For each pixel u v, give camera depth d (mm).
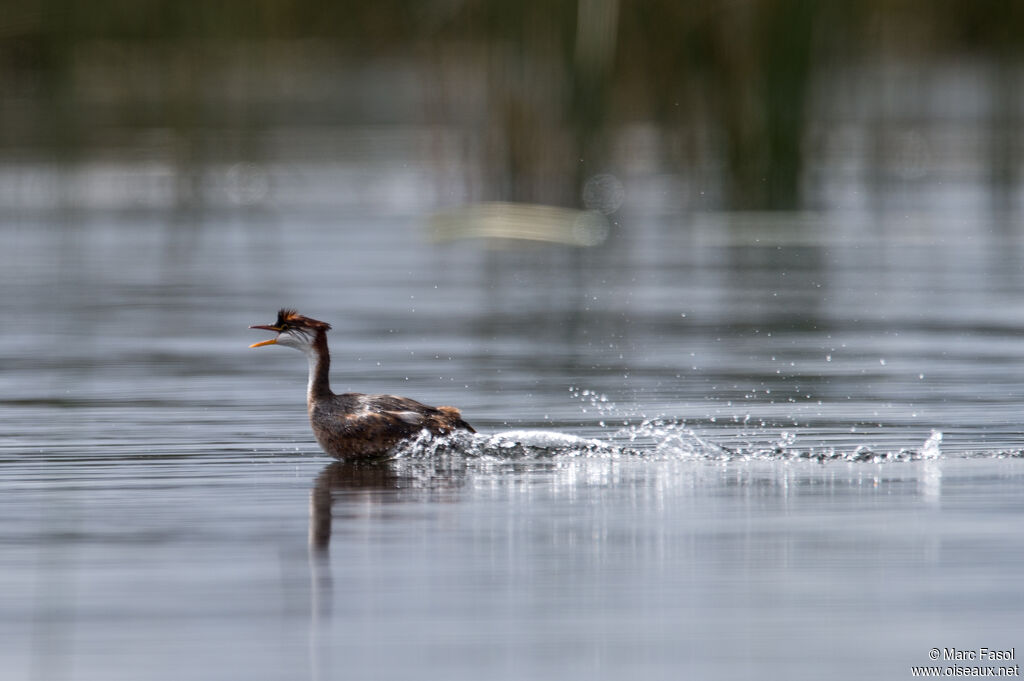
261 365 16219
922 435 12305
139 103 36938
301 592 8078
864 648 7230
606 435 12461
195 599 7969
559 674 6926
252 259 24953
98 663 7066
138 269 23781
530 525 9422
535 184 28266
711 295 21172
